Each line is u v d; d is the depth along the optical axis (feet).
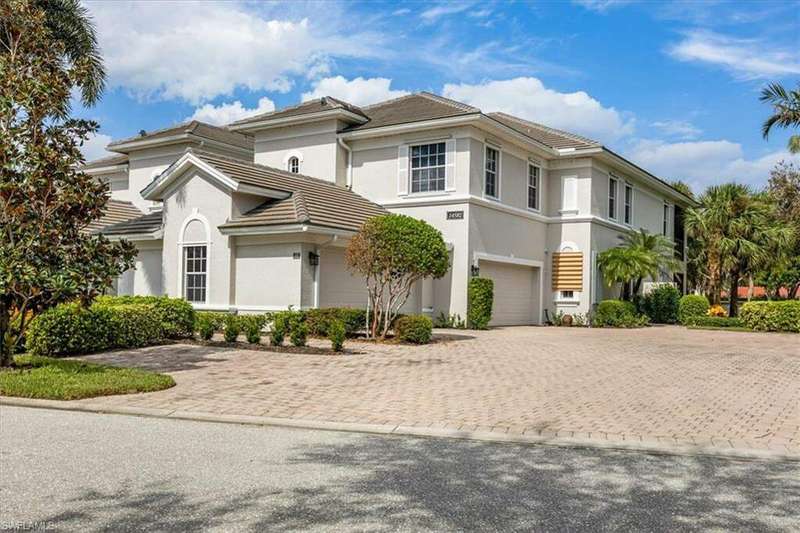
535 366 42.11
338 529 14.58
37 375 33.30
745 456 21.56
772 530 15.03
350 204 69.87
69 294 35.45
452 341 57.11
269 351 46.55
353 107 82.69
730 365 44.14
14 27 37.45
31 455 20.51
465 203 70.64
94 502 16.19
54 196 35.73
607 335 68.03
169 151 92.27
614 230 91.97
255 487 17.48
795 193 121.80
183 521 14.94
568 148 85.20
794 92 78.79
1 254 33.65
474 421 25.94
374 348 50.01
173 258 64.95
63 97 36.35
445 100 77.87
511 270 81.46
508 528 14.83
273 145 83.76
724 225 95.04
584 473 19.33
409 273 55.36
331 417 26.40
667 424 25.90
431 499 16.71
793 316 73.92
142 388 31.24
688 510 16.29
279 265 58.90
